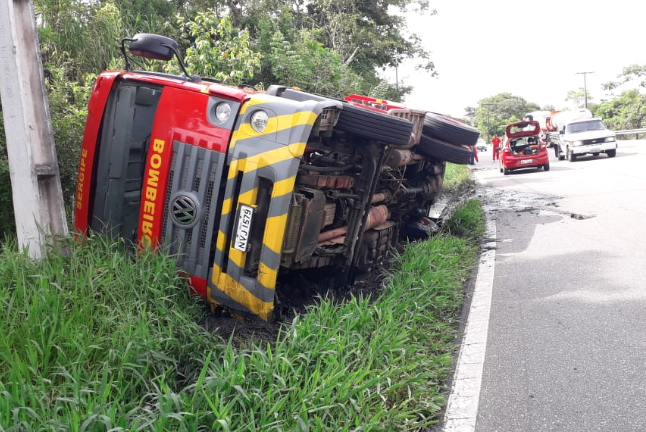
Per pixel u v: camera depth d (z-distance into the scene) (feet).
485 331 16.01
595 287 19.35
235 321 14.96
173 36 50.39
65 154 20.98
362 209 18.38
